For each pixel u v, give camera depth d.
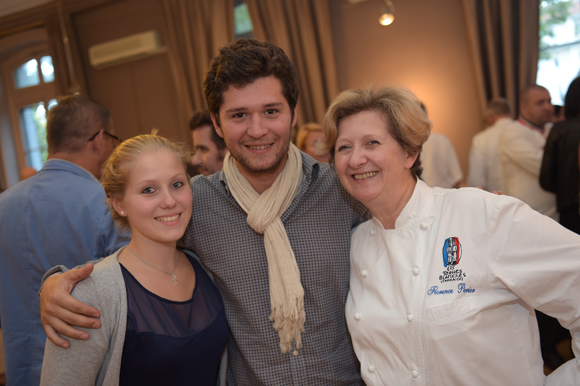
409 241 1.18
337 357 1.31
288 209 1.31
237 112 1.21
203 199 1.36
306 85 4.73
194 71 5.14
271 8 4.73
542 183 2.79
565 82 4.30
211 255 1.33
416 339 1.09
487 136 3.54
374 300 1.22
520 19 4.05
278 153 1.25
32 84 6.18
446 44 4.40
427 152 3.52
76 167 1.62
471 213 1.09
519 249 1.04
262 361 1.28
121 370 1.10
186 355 1.13
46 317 1.04
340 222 1.36
